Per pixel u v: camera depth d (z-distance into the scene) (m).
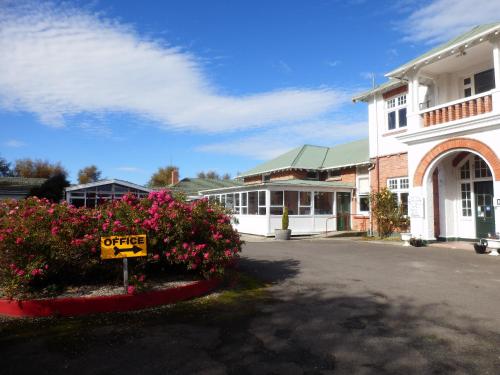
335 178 22.84
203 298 6.50
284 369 3.81
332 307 5.93
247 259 10.85
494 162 11.62
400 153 17.52
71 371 3.79
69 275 6.46
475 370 3.77
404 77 14.97
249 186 21.00
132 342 4.52
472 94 14.27
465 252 11.91
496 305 6.00
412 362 3.95
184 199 7.64
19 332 4.85
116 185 24.20
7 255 5.74
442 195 14.80
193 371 3.78
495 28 11.32
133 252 6.05
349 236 19.09
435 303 6.12
